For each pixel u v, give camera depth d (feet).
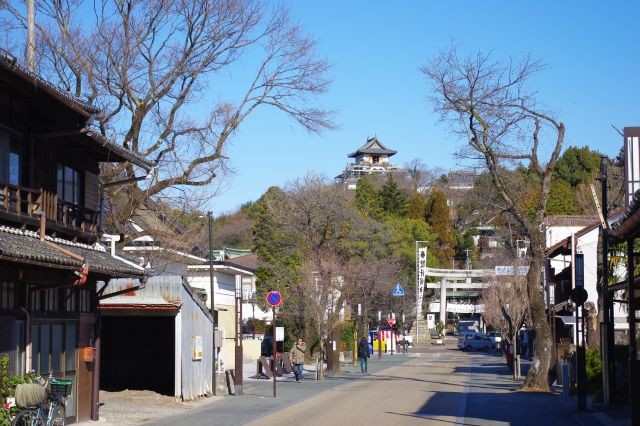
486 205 110.01
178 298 81.30
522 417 68.18
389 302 233.35
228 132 96.68
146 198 95.71
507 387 105.09
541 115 97.76
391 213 299.79
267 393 94.43
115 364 98.53
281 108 99.40
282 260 163.22
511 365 144.87
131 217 102.58
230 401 84.38
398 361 190.29
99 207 71.92
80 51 92.79
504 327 191.62
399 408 76.33
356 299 175.42
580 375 72.84
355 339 179.63
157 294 81.46
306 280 141.08
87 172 69.10
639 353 81.76
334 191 166.30
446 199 328.29
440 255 313.32
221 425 63.00
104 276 63.98
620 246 91.61
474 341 263.29
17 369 52.65
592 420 64.80
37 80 53.36
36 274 52.42
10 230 53.26
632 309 59.52
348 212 165.48
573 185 296.71
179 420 66.44
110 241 75.46
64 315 60.39
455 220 327.88
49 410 51.39
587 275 143.13
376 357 213.25
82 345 63.82
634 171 69.72
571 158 301.84
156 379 97.86
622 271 108.06
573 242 113.09
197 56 95.45
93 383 65.57
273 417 68.69
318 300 134.10
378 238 186.91
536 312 97.14
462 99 97.40
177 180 95.66
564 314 143.33
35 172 58.90
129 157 67.77
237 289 164.14
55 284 53.88
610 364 73.97
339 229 164.25
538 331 96.89
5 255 44.11
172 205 103.24
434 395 91.81
